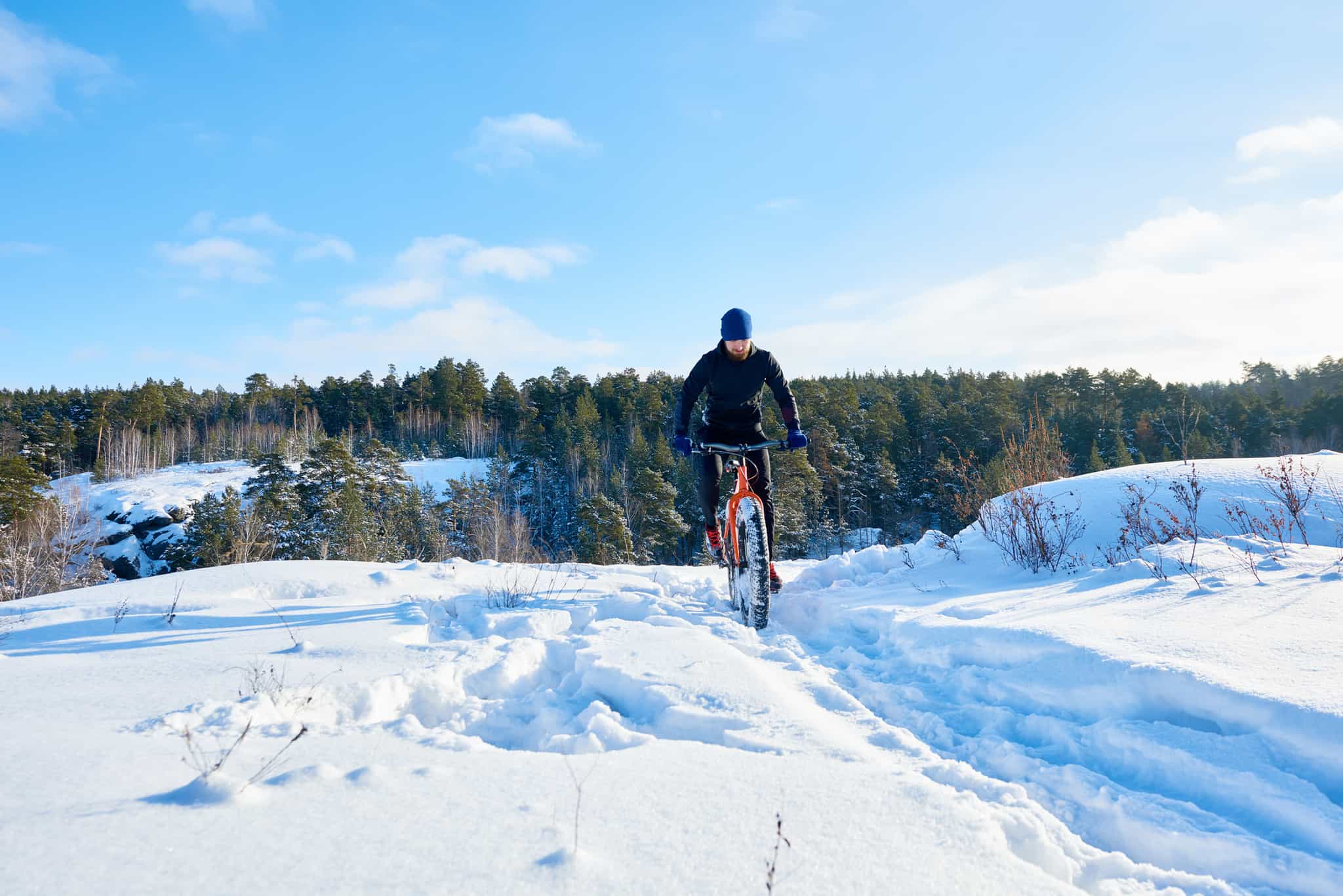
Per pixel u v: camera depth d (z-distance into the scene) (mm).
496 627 4160
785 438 4742
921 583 5238
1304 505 4953
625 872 1386
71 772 1766
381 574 5617
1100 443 67438
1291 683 2301
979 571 5324
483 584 5539
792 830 1585
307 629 3906
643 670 3012
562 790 1776
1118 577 4207
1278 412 71875
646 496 45500
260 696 2586
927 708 2922
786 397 4809
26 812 1521
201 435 104250
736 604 4844
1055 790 2154
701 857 1457
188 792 1631
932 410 71188
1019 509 5715
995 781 2107
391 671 3047
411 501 48031
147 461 79000
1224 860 1749
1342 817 1783
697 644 3467
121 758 1896
